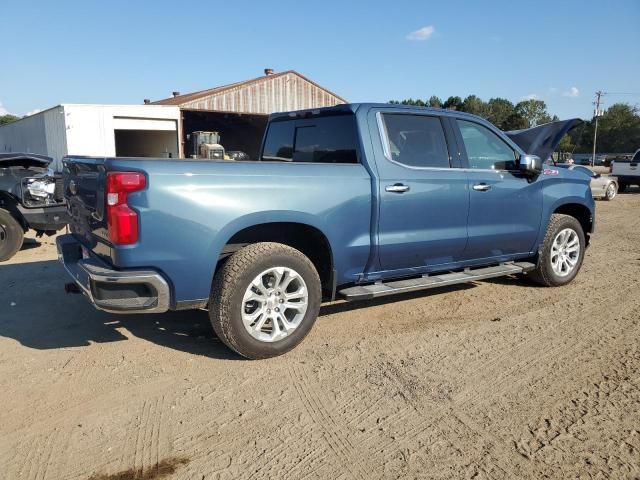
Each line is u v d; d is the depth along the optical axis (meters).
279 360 4.08
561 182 5.93
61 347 4.32
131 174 3.46
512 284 6.33
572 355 4.20
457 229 5.00
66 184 4.58
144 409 3.34
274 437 3.04
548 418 3.25
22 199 7.50
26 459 2.83
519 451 2.91
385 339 4.52
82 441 3.00
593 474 2.71
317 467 2.77
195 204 3.63
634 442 2.99
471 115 5.26
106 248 3.70
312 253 4.57
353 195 4.31
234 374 3.83
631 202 17.77
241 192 3.80
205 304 3.87
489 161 5.33
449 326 4.86
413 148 4.77
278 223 4.16
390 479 2.68
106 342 4.43
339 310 5.29
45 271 6.89
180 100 29.88
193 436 3.05
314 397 3.50
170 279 3.65
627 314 5.20
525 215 5.56
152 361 4.05
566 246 6.16
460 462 2.81
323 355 4.18
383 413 3.30
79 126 20.75
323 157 4.89
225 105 26.39
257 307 4.00
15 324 4.86
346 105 4.60
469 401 3.46
